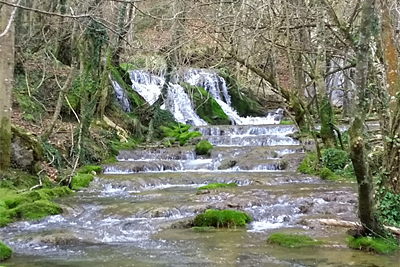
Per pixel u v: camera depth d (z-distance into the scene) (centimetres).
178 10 1557
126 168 1662
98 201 1187
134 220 979
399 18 1298
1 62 1177
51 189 1268
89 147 1747
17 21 1877
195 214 1024
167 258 691
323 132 1656
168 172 1670
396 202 775
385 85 875
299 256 689
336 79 2823
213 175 1520
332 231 847
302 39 1772
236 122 2884
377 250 693
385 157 787
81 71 1781
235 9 1681
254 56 1864
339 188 1282
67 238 807
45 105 1905
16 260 686
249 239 808
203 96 2866
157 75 2770
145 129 2331
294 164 1672
